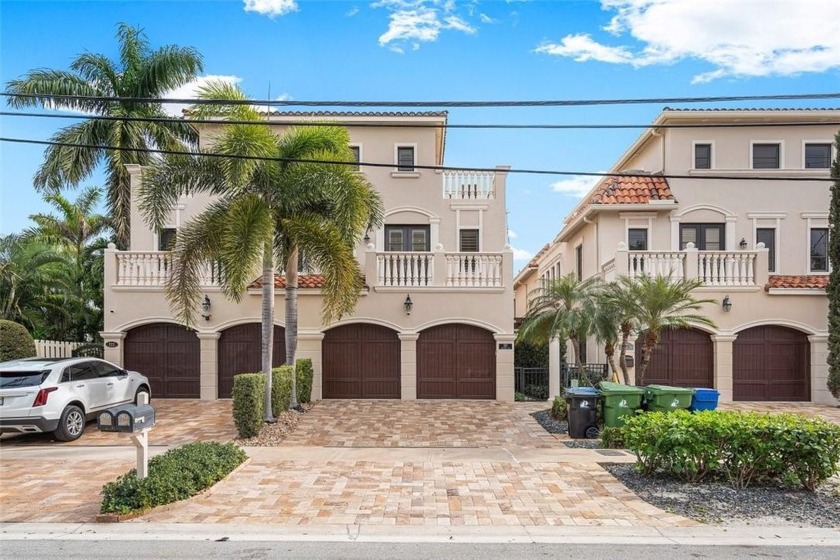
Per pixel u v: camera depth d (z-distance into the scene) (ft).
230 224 40.75
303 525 23.58
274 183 43.88
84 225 82.53
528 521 24.13
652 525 23.65
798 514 24.84
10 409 38.58
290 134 46.03
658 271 60.49
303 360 56.80
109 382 45.34
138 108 75.00
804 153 70.23
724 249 69.72
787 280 63.57
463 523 23.89
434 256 61.21
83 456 35.99
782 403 60.23
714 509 25.44
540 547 21.39
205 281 61.31
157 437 42.47
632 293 48.14
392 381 61.52
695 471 29.09
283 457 35.42
